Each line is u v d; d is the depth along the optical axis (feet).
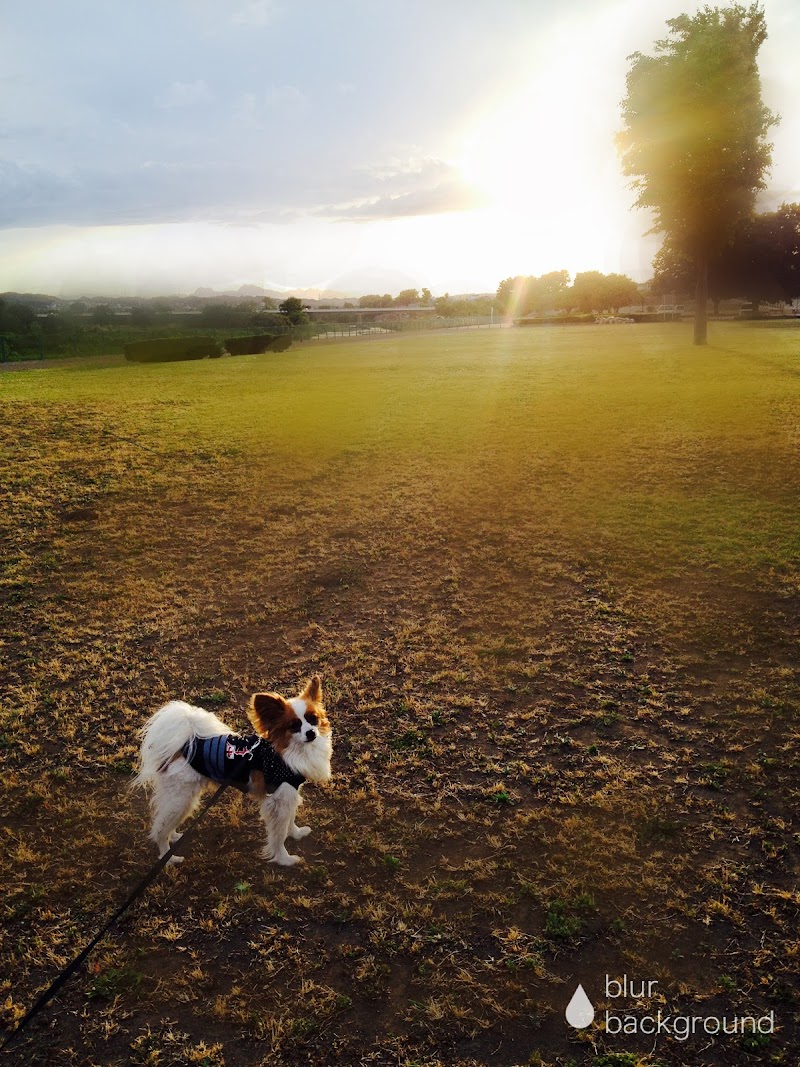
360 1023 4.37
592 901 5.03
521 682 7.55
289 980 4.63
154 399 23.39
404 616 9.02
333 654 8.27
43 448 16.53
